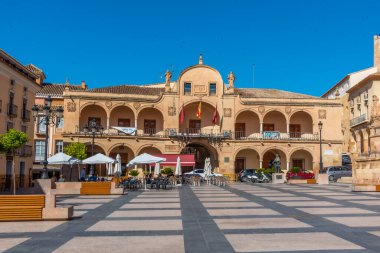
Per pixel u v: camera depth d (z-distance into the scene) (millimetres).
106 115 55062
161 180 34625
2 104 34719
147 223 13352
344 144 64125
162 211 16859
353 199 22094
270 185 39969
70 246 9719
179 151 54594
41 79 56469
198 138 55031
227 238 10539
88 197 25141
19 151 37438
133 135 52938
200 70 56438
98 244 9945
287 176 48750
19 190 34438
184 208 17953
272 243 9844
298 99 56969
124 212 16625
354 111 54438
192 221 13711
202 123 58438
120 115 56188
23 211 13969
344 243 9781
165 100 55156
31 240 10500
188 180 45844
